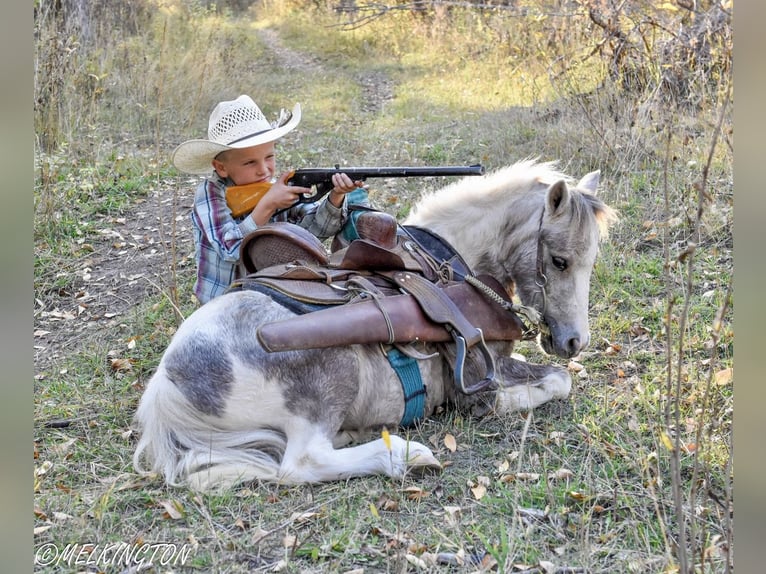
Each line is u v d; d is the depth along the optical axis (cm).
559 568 274
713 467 332
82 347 482
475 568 277
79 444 373
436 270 371
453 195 393
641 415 377
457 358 346
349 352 333
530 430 367
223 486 319
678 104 693
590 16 748
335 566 277
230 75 1088
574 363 436
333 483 326
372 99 1146
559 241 360
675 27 732
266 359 322
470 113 915
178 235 618
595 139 681
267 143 376
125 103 889
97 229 632
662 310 475
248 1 2195
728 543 247
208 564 283
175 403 326
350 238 391
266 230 348
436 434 363
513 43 1047
